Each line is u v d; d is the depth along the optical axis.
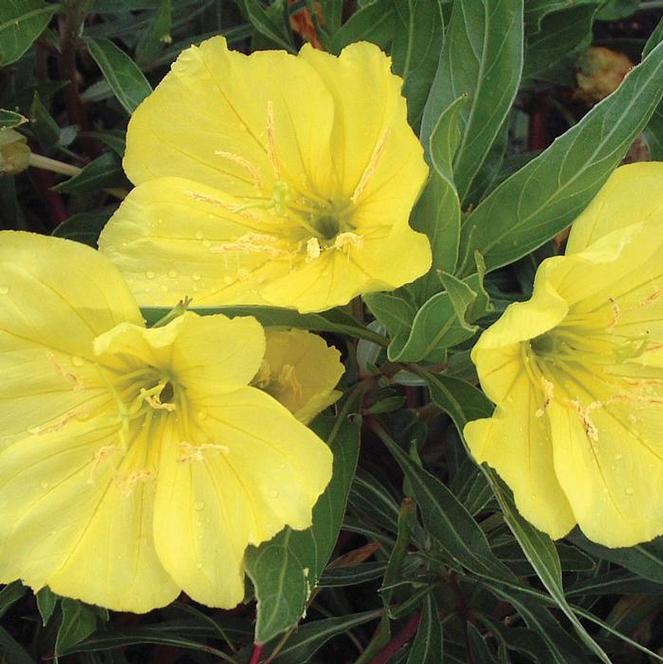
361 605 0.52
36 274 0.35
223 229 0.38
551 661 0.44
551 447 0.37
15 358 0.36
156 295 0.38
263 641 0.34
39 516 0.36
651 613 0.48
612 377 0.38
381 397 0.42
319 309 0.35
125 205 0.38
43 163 0.47
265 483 0.35
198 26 0.55
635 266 0.36
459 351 0.42
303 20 0.50
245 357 0.34
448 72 0.39
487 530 0.45
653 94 0.36
